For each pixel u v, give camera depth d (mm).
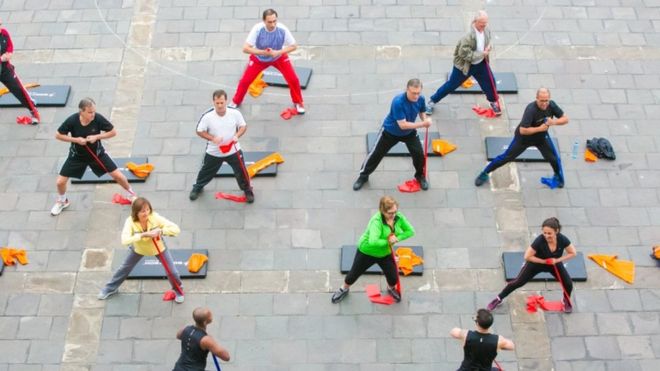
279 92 12320
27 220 10617
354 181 11094
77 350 9352
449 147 11430
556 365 9234
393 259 9125
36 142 11570
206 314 7930
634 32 13156
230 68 12641
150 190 10969
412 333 9492
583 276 9930
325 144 11555
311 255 10250
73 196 10891
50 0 13719
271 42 10953
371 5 13641
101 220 10625
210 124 9766
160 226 8891
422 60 12734
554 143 11539
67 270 10102
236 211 10727
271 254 10258
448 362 9242
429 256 10234
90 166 10188
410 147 10344
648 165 11258
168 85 12375
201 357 8070
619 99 12141
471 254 10258
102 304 9750
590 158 11273
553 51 12859
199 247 10320
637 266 10117
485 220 10625
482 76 11367
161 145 11531
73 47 12930
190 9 13570
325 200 10859
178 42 13023
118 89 12297
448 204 10812
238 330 9508
